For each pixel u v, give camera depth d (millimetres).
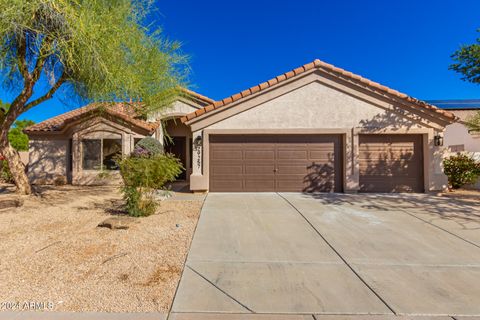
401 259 4949
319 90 12055
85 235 6039
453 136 19953
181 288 3871
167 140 18531
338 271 4453
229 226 6883
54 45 7250
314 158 12312
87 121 15070
